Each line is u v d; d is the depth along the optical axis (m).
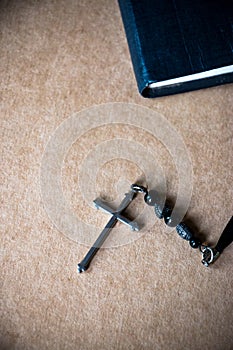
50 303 0.21
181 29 0.24
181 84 0.24
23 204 0.23
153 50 0.24
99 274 0.22
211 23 0.24
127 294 0.21
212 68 0.24
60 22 0.28
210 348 0.20
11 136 0.25
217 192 0.23
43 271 0.22
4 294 0.21
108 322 0.21
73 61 0.27
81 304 0.21
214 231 0.22
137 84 0.25
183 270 0.22
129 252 0.22
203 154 0.24
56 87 0.26
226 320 0.21
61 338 0.21
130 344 0.20
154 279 0.22
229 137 0.24
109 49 0.27
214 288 0.21
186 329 0.21
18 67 0.27
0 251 0.22
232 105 0.25
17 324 0.21
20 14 0.28
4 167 0.24
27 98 0.26
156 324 0.21
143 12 0.25
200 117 0.25
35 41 0.27
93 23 0.28
